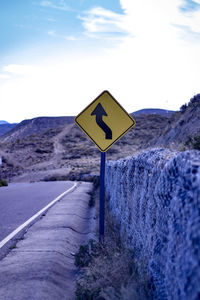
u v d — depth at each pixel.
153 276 3.78
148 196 4.76
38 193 21.31
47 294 4.93
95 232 9.03
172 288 2.86
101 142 7.36
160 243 3.71
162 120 140.50
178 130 29.28
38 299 4.67
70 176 54.47
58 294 5.14
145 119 144.00
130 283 4.48
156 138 39.44
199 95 32.69
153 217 4.27
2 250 7.24
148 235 4.54
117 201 9.16
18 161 102.75
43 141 133.62
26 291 4.94
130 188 6.67
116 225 8.53
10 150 118.06
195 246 2.29
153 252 3.91
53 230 9.20
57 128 164.12
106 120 7.35
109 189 13.38
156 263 3.72
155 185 4.29
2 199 17.47
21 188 27.70
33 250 7.16
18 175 69.62
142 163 5.66
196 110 27.33
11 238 8.30
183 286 2.46
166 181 3.62
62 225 9.84
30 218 11.18
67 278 6.00
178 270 2.67
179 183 3.10
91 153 102.56
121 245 6.62
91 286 4.94
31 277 5.50
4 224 10.13
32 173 68.94
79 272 6.21
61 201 16.08
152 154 5.20
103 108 7.37
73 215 11.73
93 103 7.38
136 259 5.26
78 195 18.69
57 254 6.88
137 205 5.74
